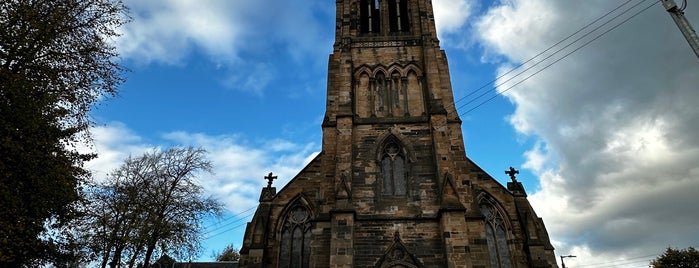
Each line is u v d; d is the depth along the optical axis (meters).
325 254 31.06
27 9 21.30
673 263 76.56
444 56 41.09
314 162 38.59
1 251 20.25
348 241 29.80
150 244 33.06
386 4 45.62
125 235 32.19
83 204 27.67
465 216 31.06
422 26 42.25
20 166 20.50
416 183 33.31
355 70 40.38
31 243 25.00
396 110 37.94
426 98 38.12
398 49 41.44
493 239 35.41
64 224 27.52
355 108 38.12
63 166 22.89
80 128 23.50
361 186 33.31
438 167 33.00
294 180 37.84
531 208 37.53
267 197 36.97
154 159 36.94
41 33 21.41
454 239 29.34
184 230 34.78
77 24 23.25
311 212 36.50
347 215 30.84
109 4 24.22
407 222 31.31
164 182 36.22
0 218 20.05
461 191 32.62
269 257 34.41
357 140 35.78
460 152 34.56
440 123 35.34
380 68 40.34
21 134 20.36
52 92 21.52
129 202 34.19
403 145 35.38
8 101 19.64
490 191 37.22
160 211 34.78
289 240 35.50
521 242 34.91
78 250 31.20
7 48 20.47
